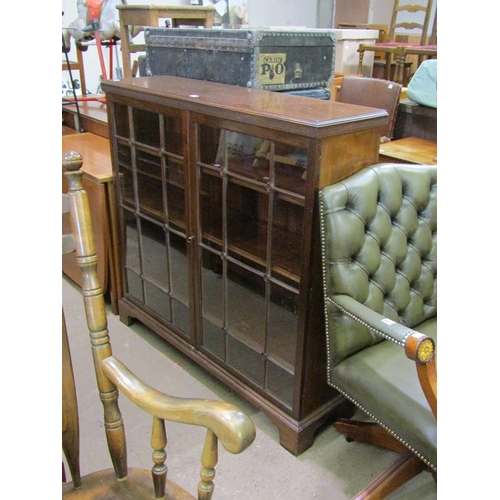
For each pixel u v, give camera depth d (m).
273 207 1.34
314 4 5.55
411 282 1.41
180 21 2.98
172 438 1.57
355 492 1.39
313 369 1.43
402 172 1.35
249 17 4.99
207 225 1.61
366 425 1.50
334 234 1.20
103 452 1.51
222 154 1.45
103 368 0.92
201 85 1.74
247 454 1.51
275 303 1.44
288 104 1.39
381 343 1.36
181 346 1.88
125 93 1.72
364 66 3.82
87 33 3.08
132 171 1.86
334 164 1.22
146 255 1.95
